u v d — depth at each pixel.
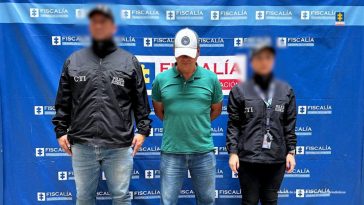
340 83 3.03
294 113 2.56
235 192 3.08
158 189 3.07
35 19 2.89
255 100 2.51
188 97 2.54
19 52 2.90
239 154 2.56
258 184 2.57
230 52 2.97
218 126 3.03
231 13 2.95
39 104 2.95
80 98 2.41
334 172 3.08
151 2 2.92
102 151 2.45
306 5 2.97
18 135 2.96
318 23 2.98
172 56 2.96
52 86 2.93
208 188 2.64
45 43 2.91
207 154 2.61
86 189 2.52
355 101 3.04
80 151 2.46
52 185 3.02
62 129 2.49
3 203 2.99
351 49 3.01
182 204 3.09
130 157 2.54
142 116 2.51
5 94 2.92
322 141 3.06
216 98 2.64
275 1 2.96
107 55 2.46
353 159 3.06
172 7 2.93
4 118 2.93
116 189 2.53
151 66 2.96
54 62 2.93
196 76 2.55
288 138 2.54
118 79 2.42
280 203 3.09
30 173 2.99
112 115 2.42
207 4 2.94
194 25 2.95
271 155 2.49
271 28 2.97
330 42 3.00
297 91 3.02
